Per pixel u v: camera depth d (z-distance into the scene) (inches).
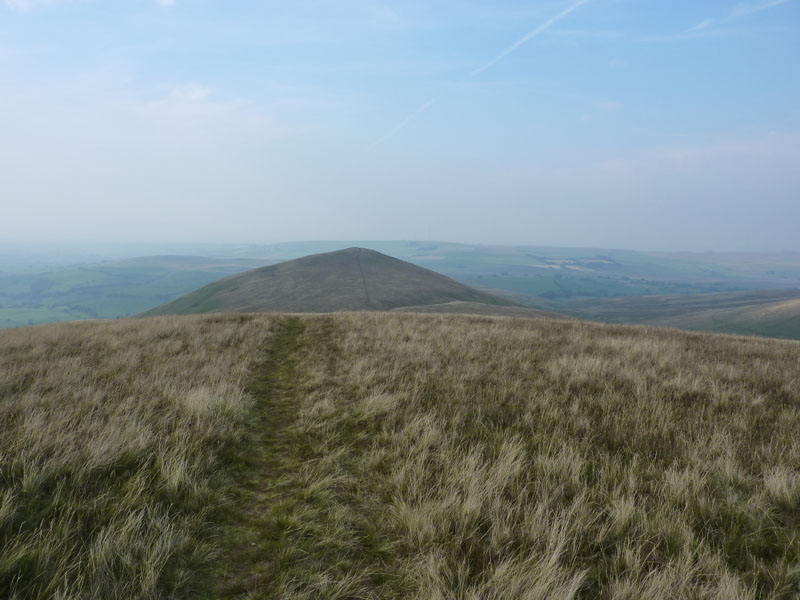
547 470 178.7
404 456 202.4
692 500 156.8
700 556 125.4
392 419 250.8
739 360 418.3
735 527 141.8
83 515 141.6
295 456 211.8
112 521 137.3
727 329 6820.9
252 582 123.4
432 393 304.3
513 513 152.0
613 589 115.6
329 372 381.4
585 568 126.9
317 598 116.6
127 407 240.1
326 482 177.3
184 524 142.6
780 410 265.1
